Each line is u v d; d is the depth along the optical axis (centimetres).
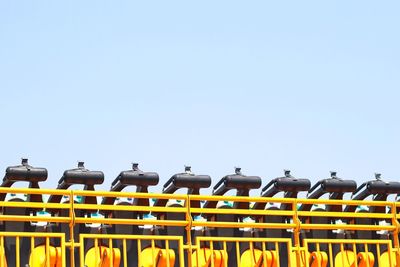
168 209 1492
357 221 1634
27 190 1410
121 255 1484
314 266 1582
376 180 1623
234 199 1526
